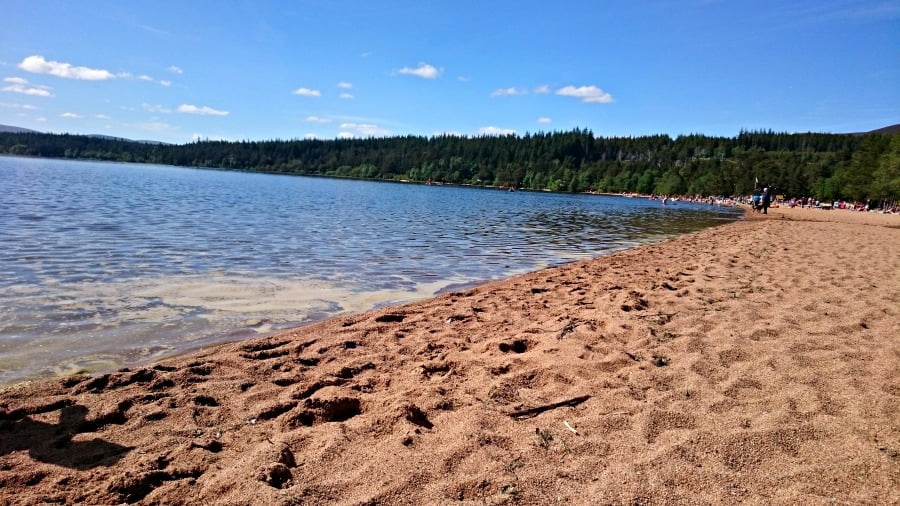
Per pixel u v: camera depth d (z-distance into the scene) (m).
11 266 9.59
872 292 8.30
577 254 15.62
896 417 3.68
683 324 6.30
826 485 2.87
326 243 15.37
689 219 35.06
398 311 7.46
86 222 17.19
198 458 3.24
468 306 7.80
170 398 4.15
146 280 9.06
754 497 2.77
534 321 6.84
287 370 4.99
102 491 2.84
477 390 4.37
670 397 4.09
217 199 34.69
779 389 4.24
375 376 4.79
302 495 2.77
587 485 2.89
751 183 83.38
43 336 5.89
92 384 4.40
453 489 2.84
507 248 16.52
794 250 14.65
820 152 144.12
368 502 2.73
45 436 3.51
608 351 5.29
